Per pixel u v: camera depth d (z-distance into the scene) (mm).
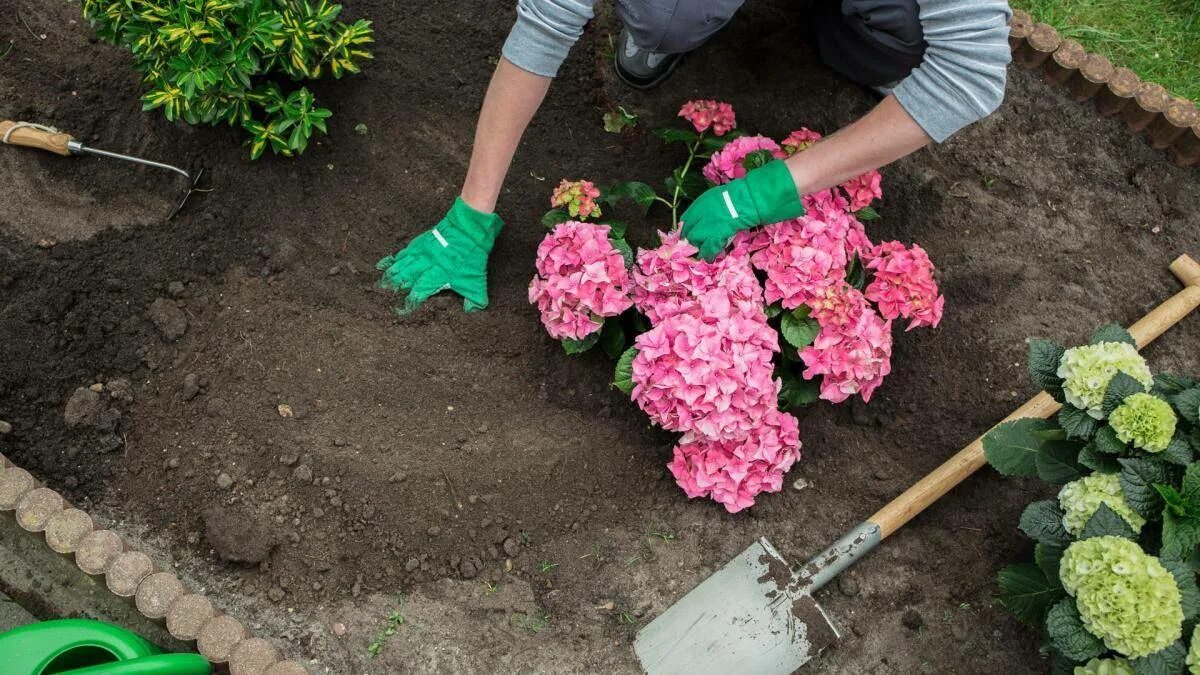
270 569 2256
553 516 2354
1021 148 2850
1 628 2209
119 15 2258
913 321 2273
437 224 2572
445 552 2299
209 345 2426
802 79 2885
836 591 2320
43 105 2592
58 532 2086
